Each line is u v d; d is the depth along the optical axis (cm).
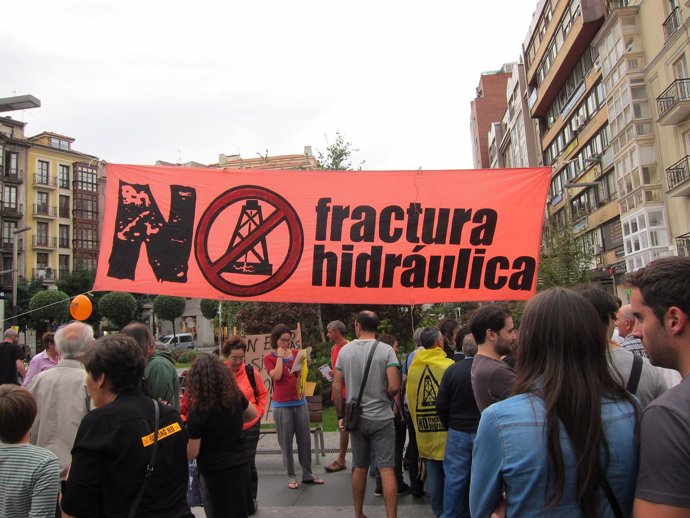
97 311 5262
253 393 562
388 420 479
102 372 271
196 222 564
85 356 276
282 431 639
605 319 293
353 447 493
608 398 175
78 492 246
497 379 362
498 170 572
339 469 706
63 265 6159
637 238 2523
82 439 253
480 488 180
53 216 6100
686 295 167
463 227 566
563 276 2177
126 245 560
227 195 569
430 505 562
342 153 1644
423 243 565
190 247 561
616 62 2634
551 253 2256
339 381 507
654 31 2400
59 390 394
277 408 644
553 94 3991
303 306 1281
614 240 3059
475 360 382
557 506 165
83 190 6372
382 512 539
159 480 263
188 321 6028
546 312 181
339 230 566
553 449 165
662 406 154
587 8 2988
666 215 2402
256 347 913
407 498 591
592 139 3281
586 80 3238
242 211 568
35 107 959
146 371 427
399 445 607
